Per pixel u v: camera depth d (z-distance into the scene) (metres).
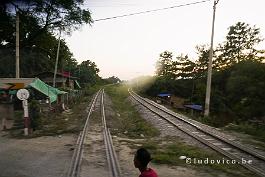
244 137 16.70
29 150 12.38
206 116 27.22
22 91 15.99
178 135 16.70
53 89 27.50
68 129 17.78
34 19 32.88
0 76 56.78
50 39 39.28
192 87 62.09
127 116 29.73
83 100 45.09
